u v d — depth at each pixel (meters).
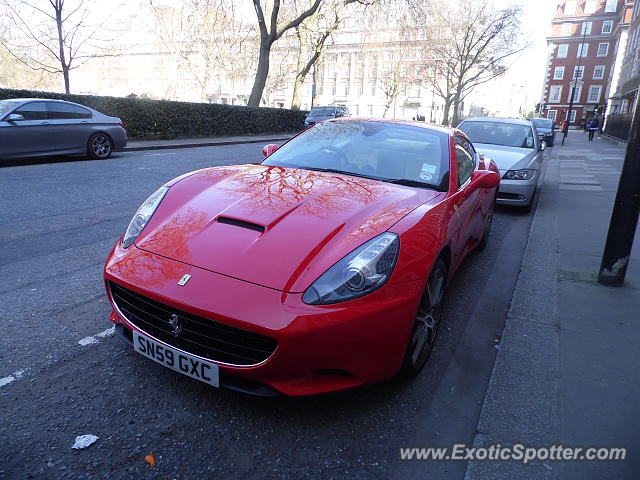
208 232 2.46
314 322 2.00
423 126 3.96
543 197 8.63
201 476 1.91
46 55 23.75
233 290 2.10
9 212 5.86
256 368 2.04
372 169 3.40
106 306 3.35
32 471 1.87
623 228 4.00
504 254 5.29
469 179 3.81
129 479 1.87
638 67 35.69
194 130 19.39
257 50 42.06
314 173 3.27
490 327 3.42
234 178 3.16
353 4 31.34
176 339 2.23
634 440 2.23
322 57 34.56
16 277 3.81
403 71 54.56
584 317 3.50
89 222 5.56
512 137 8.44
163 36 40.16
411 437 2.23
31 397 2.32
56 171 9.15
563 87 71.81
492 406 2.45
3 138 9.50
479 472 2.02
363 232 2.37
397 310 2.21
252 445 2.10
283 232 2.39
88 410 2.25
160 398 2.38
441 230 2.67
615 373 2.78
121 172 9.30
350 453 2.10
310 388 2.12
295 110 27.77
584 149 21.86
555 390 2.60
